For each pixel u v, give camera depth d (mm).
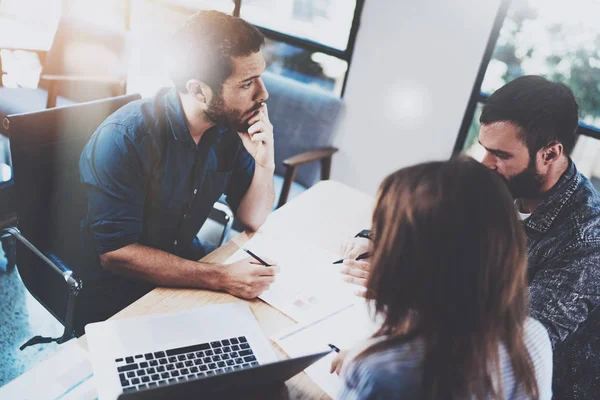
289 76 3238
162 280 1247
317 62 3125
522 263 706
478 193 672
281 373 907
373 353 699
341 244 1510
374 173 2941
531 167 1223
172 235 1563
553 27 2480
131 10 3318
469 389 676
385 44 2695
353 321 1190
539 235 1314
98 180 1326
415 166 723
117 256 1312
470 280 674
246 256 1379
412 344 694
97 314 1447
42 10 3268
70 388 936
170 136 1399
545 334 838
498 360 701
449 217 667
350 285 1317
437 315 686
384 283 721
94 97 2725
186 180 1478
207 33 1275
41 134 1400
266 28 2969
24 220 1423
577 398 1396
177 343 1041
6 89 2680
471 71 2553
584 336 1341
